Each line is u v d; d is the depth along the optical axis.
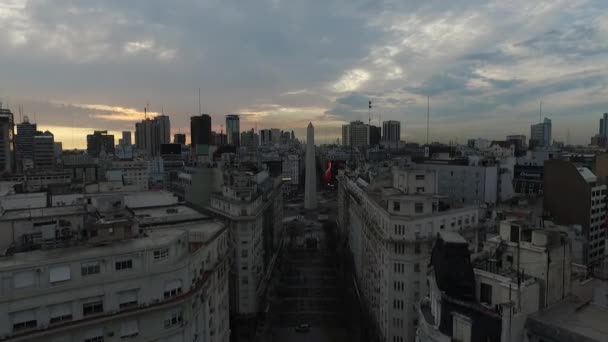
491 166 174.25
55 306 48.09
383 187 114.69
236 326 111.38
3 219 61.72
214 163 198.12
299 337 107.75
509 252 51.75
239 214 111.94
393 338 88.25
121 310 51.72
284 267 168.12
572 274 56.97
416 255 85.25
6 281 45.56
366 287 117.12
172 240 56.97
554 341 39.41
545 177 138.38
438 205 90.25
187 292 57.62
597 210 133.38
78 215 65.62
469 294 47.16
